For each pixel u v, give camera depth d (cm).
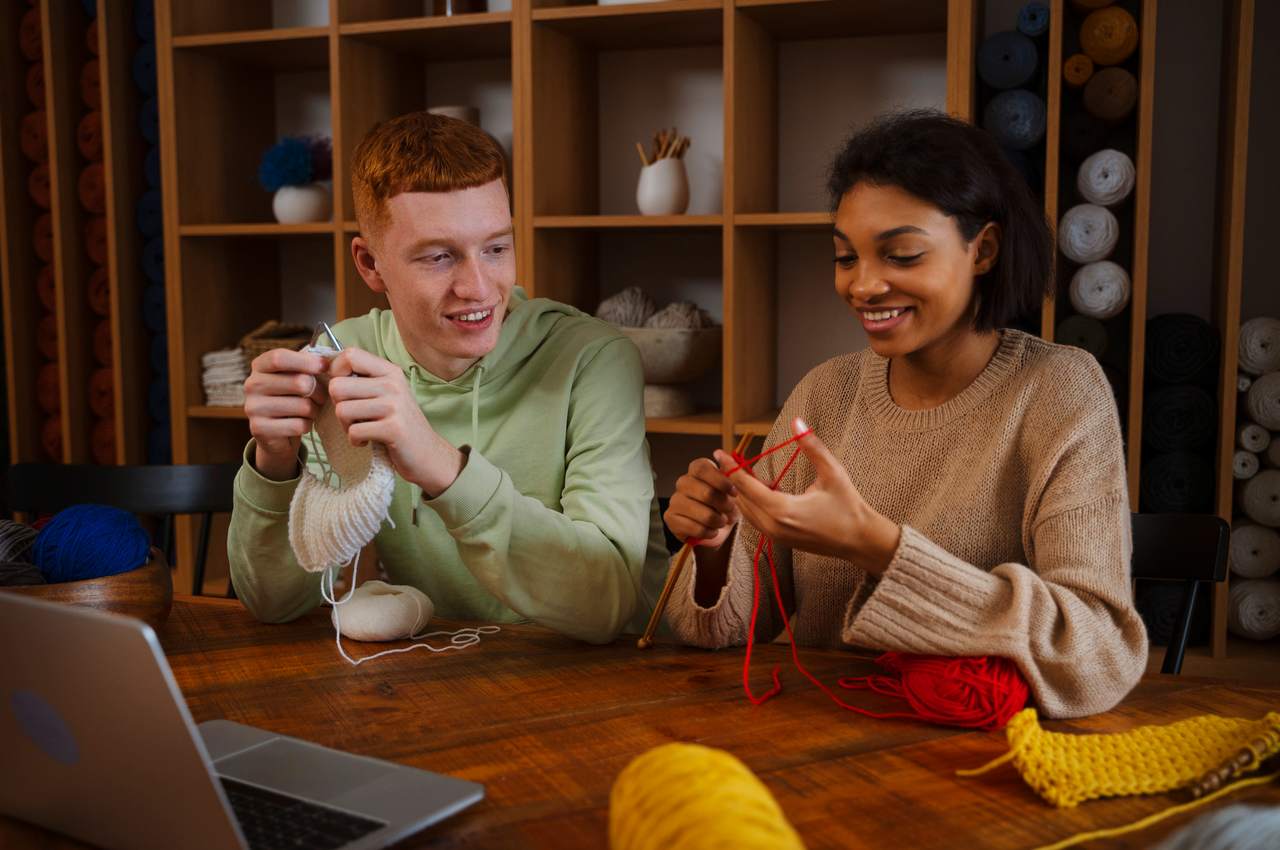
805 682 106
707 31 262
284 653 118
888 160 101
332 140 286
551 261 263
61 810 76
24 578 116
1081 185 229
